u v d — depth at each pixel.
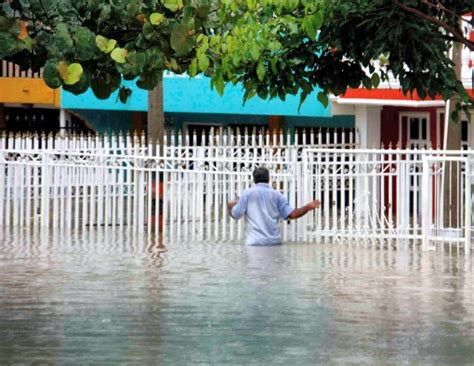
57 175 44.75
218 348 21.23
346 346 21.50
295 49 22.39
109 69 21.14
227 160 43.03
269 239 39.31
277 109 55.56
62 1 21.02
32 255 35.91
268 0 20.75
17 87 56.19
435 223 39.78
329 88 22.89
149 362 20.02
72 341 21.92
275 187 42.38
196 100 56.53
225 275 31.34
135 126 58.00
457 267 33.53
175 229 44.09
